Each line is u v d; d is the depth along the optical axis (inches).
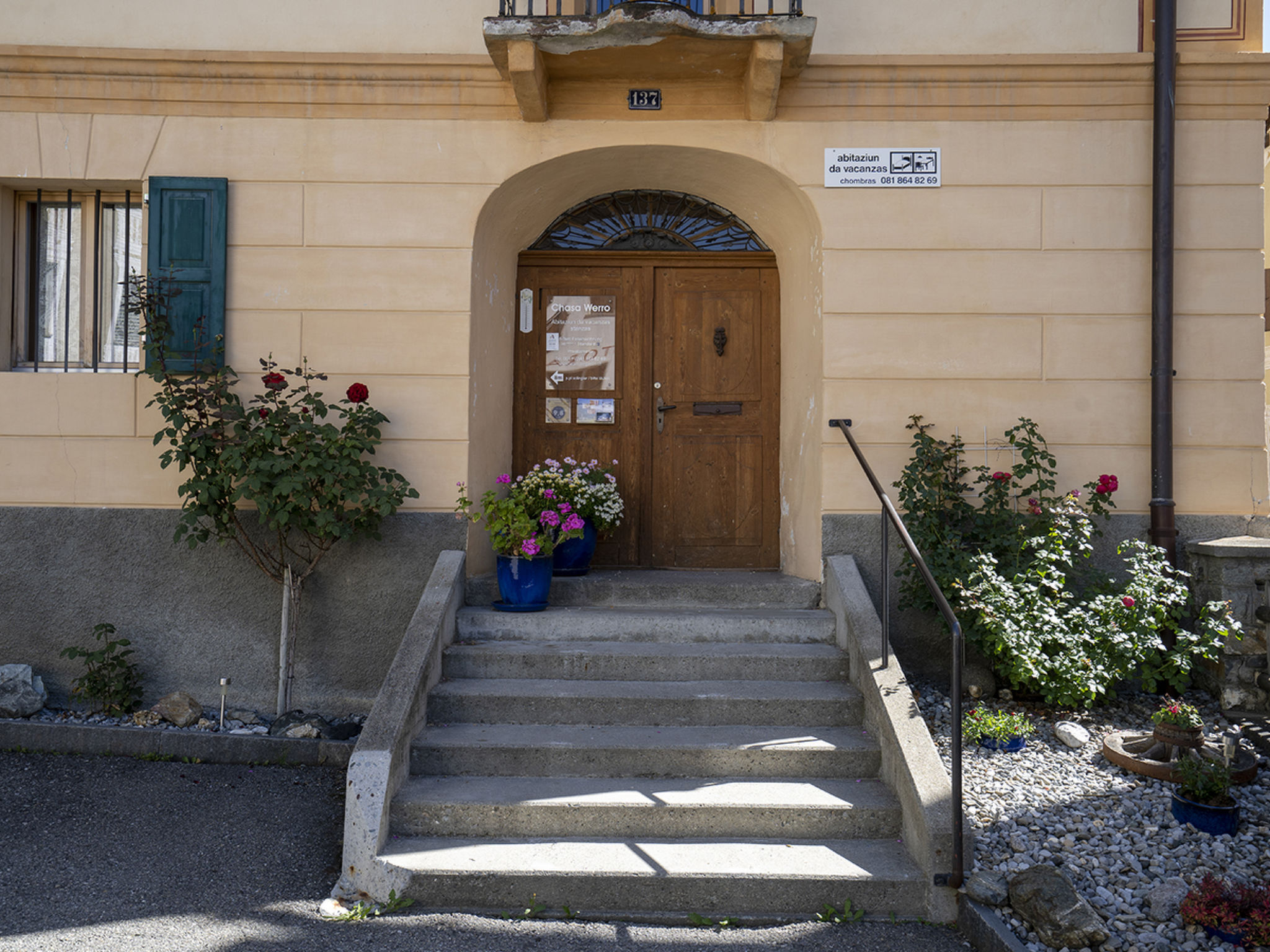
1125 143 191.8
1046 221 191.8
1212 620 168.6
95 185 198.2
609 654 168.2
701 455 225.8
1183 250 190.9
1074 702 162.9
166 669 192.4
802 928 118.3
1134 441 190.7
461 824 133.1
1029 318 191.5
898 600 188.7
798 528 208.4
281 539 181.6
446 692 157.2
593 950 113.0
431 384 193.2
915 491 183.9
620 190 221.9
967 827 121.9
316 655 191.9
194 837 140.8
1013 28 195.3
